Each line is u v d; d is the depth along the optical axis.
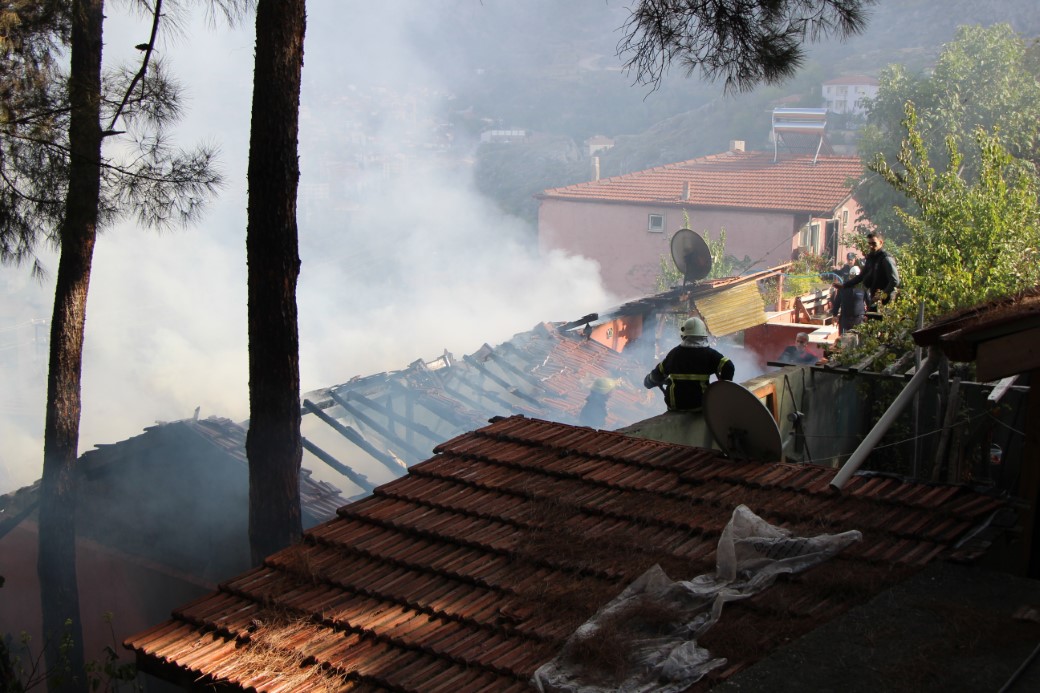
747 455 6.88
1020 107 32.72
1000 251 12.92
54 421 10.05
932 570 4.94
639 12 7.98
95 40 9.92
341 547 6.36
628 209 41.31
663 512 6.17
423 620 5.43
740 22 7.80
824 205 37.25
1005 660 4.02
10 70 8.97
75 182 9.19
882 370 11.35
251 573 6.25
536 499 6.56
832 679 4.01
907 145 14.62
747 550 5.38
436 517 6.54
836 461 11.28
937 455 7.53
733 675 4.27
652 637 4.79
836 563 5.18
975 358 5.36
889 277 14.09
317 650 5.30
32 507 11.62
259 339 8.43
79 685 9.95
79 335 10.13
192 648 5.54
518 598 5.45
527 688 4.64
